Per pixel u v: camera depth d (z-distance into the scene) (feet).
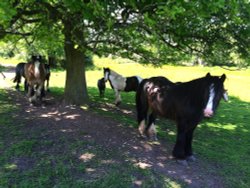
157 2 10.52
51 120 15.14
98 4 9.87
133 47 18.17
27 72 18.89
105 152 12.04
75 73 18.72
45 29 16.29
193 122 11.63
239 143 15.98
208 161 12.80
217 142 15.76
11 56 58.59
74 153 11.76
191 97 11.42
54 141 12.65
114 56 19.69
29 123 14.73
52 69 49.49
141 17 11.21
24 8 15.25
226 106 26.48
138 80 21.68
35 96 18.62
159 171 11.18
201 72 52.60
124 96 27.04
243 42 16.53
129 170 10.96
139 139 14.01
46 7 14.79
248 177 11.83
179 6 9.59
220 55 17.84
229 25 15.97
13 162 11.11
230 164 12.78
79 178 10.32
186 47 18.60
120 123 16.10
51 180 10.17
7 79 33.14
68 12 13.79
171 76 46.52
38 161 11.21
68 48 18.60
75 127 14.19
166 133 16.06
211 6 9.81
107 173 10.66
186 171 11.53
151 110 13.66
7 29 17.49
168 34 16.28
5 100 20.13
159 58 19.71
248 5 12.87
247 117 22.38
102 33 12.97
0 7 9.52
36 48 24.30
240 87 39.81
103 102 22.48
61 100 20.11
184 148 12.30
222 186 10.92
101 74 44.57
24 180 10.08
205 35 17.15
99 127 14.60
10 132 13.60
